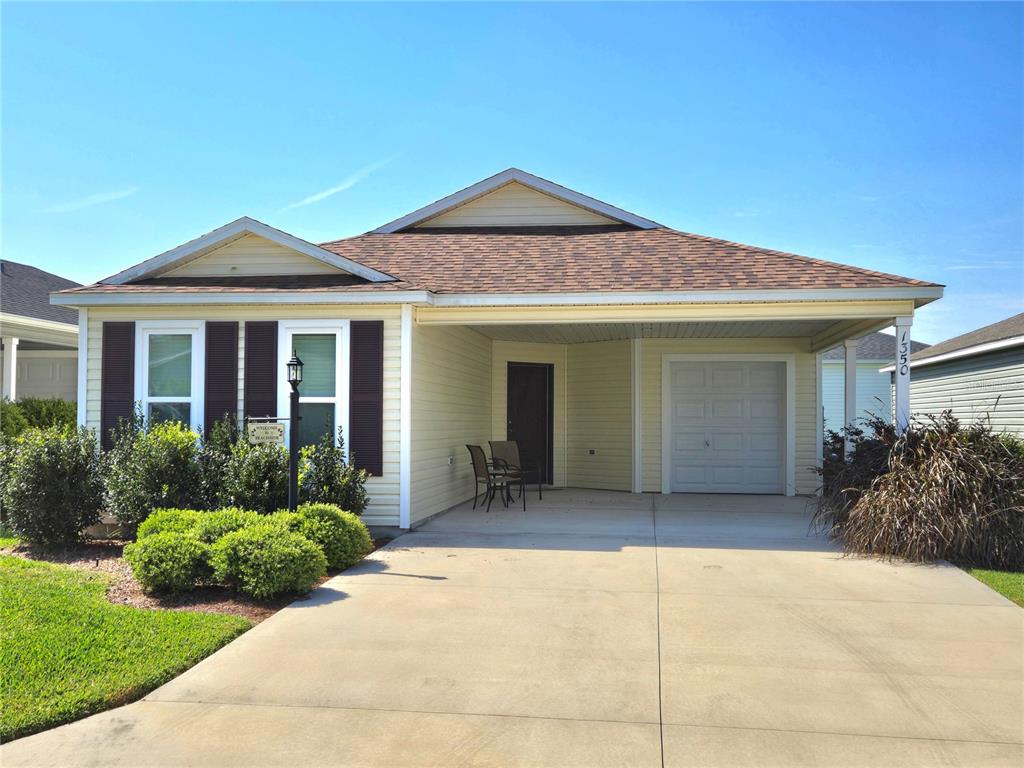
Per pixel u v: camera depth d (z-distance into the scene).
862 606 6.34
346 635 5.57
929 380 19.69
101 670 4.74
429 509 10.90
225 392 10.16
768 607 6.30
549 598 6.58
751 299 9.66
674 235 12.29
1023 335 14.23
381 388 9.95
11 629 5.36
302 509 7.93
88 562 8.33
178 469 9.12
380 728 4.07
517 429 15.22
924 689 4.57
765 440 14.48
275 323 10.15
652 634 5.59
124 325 10.32
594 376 15.16
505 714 4.24
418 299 9.66
